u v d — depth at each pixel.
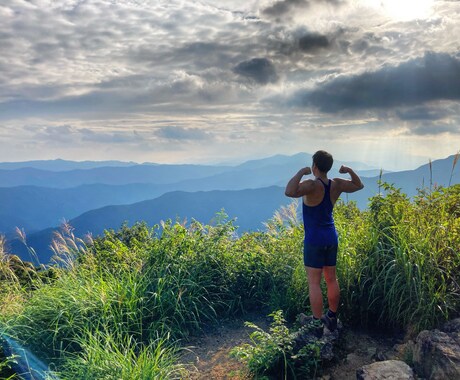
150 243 5.61
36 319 4.36
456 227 3.92
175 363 3.98
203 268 5.23
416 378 2.93
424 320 3.54
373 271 4.00
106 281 4.97
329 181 3.58
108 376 3.27
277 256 5.43
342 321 4.12
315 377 3.39
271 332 4.41
